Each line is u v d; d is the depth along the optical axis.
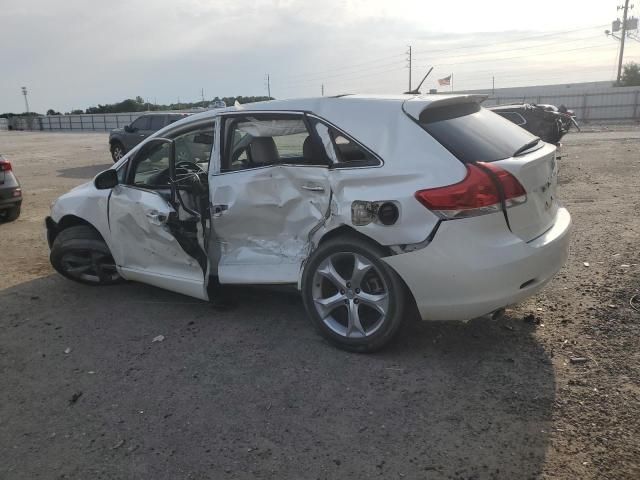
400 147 3.55
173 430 3.09
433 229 3.35
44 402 3.45
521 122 13.84
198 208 4.46
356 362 3.76
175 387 3.55
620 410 3.04
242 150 4.30
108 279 5.37
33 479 2.74
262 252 4.27
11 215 8.90
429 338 4.05
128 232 4.87
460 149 3.45
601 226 6.96
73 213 5.26
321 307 3.94
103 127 65.50
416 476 2.64
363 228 3.58
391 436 2.95
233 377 3.64
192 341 4.21
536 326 4.16
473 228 3.29
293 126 4.02
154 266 4.82
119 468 2.79
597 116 43.06
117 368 3.85
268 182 4.07
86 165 19.70
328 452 2.85
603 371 3.45
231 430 3.07
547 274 3.61
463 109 4.00
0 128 75.50
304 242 4.05
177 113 17.42
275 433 3.03
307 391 3.43
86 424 3.19
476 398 3.26
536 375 3.47
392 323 3.65
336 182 3.72
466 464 2.71
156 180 4.93
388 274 3.57
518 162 3.45
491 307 3.41
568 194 9.59
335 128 3.81
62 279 5.84
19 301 5.23
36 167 19.14
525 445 2.82
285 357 3.88
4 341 4.36
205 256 4.41
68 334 4.45
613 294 4.57
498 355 3.76
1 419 3.29
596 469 2.62
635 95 41.22
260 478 2.68
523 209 3.46
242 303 4.92
